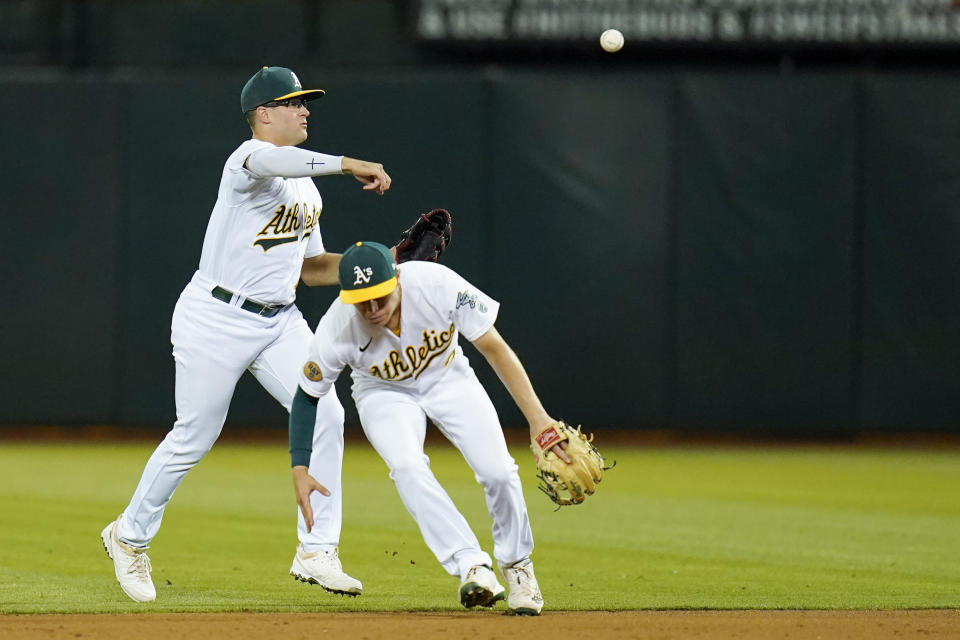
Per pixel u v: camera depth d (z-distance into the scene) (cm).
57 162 4931
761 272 4950
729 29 5175
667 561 2386
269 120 1914
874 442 5128
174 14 5278
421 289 1642
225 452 4647
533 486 3691
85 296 4941
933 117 4941
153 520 1905
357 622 1669
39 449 4719
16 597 1911
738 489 3662
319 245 2095
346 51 5297
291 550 2494
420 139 4941
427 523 1691
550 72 5184
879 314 4947
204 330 1912
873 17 5153
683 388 4969
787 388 4950
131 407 4941
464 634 1571
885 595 1981
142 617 1716
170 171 4909
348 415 4750
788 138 4953
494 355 1692
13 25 5269
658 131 4969
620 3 5188
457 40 5203
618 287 4956
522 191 4947
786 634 1599
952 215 4934
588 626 1644
